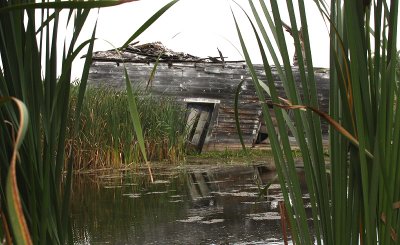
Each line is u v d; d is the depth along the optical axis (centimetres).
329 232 135
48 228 127
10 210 64
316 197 137
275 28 133
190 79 1634
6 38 120
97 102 1095
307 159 134
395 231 131
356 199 132
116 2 82
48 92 130
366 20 128
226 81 1642
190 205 602
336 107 134
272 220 510
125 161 1125
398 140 125
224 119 1644
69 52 126
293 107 122
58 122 132
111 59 1608
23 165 124
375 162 123
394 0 122
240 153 1526
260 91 137
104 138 1095
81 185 802
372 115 128
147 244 419
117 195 688
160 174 968
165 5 108
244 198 650
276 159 138
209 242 423
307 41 130
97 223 506
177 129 1355
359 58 124
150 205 604
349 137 122
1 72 118
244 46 137
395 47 122
